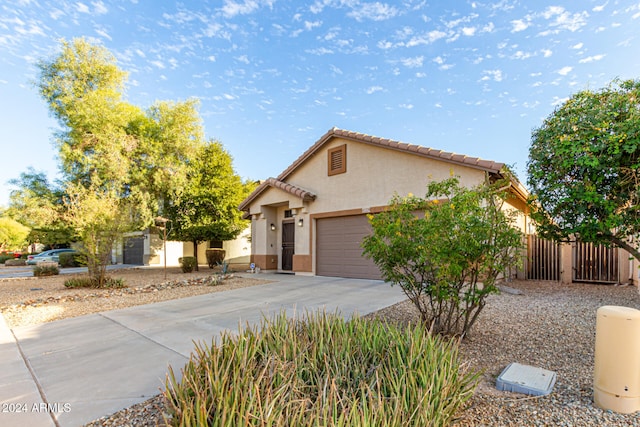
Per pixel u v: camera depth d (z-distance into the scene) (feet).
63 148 56.80
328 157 44.27
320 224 45.50
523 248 15.81
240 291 33.19
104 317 23.32
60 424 9.95
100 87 63.72
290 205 47.70
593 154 15.76
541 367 13.25
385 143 37.55
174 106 63.05
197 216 66.80
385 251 17.07
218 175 69.31
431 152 33.63
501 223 15.49
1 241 104.42
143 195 59.06
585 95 17.22
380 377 9.39
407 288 17.24
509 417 9.80
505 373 12.25
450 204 15.80
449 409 8.79
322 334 11.59
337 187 43.01
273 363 9.37
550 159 17.53
